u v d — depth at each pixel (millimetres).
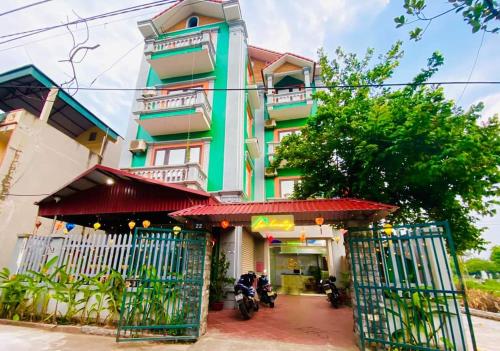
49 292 5867
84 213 7539
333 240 12328
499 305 8812
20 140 9531
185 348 4594
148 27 13047
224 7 12383
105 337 4910
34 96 12484
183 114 10055
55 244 6133
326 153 7293
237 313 7785
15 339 4621
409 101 6023
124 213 7867
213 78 11617
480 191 5090
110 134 14992
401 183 5836
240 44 12062
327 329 6094
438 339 4254
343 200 5363
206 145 10516
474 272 23281
